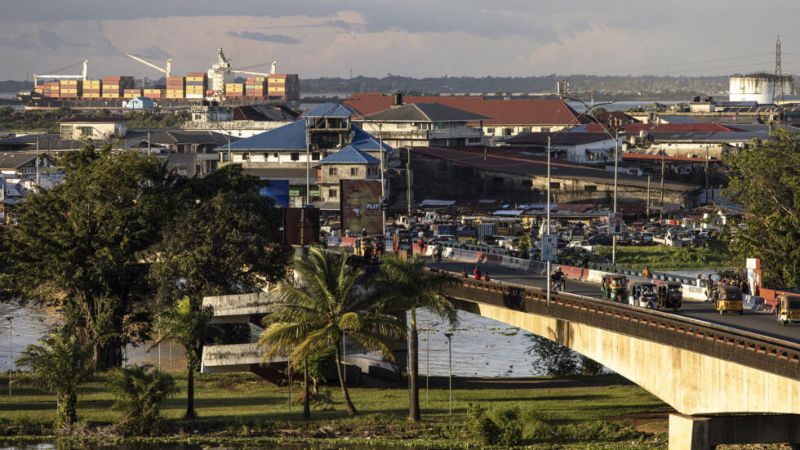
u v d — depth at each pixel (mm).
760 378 177250
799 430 188000
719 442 187750
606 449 199375
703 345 189375
